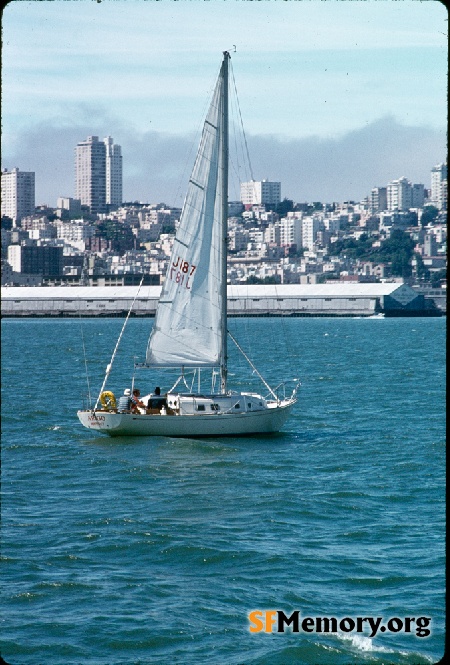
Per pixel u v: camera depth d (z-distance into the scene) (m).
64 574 49.44
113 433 88.75
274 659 40.22
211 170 88.75
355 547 53.38
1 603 45.66
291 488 68.44
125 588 47.53
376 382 150.75
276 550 52.84
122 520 59.38
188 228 89.25
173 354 90.00
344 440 89.00
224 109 88.50
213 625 43.44
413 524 58.00
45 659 40.00
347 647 41.47
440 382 150.12
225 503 64.12
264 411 89.88
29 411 112.25
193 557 52.06
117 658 40.34
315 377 160.50
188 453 81.81
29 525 58.41
